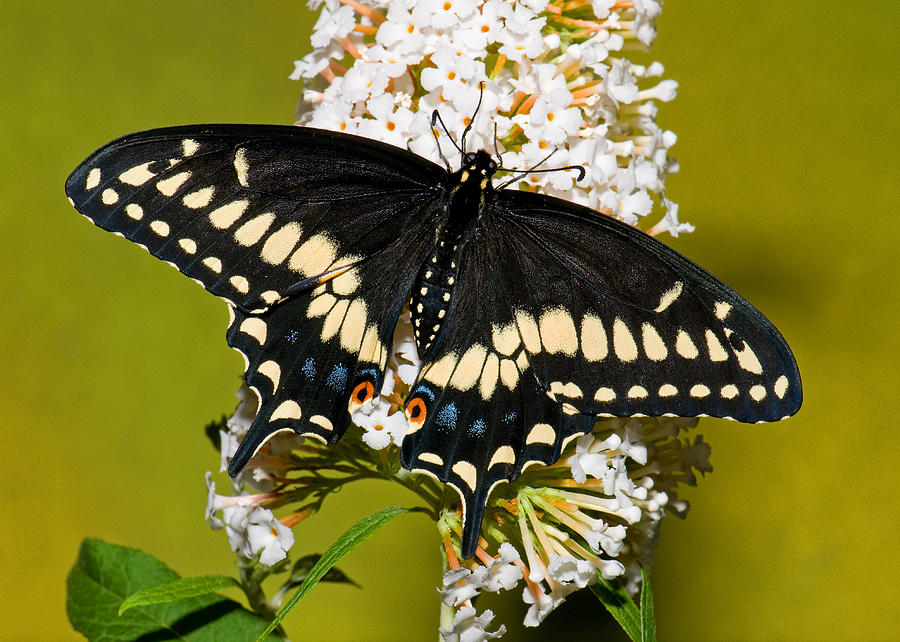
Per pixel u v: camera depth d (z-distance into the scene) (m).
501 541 0.51
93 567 0.53
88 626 0.52
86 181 0.49
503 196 0.50
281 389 0.50
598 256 0.50
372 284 0.50
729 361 0.49
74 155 0.90
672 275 0.49
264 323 0.50
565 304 0.50
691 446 0.52
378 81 0.51
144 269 0.89
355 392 0.50
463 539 0.49
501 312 0.50
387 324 0.50
